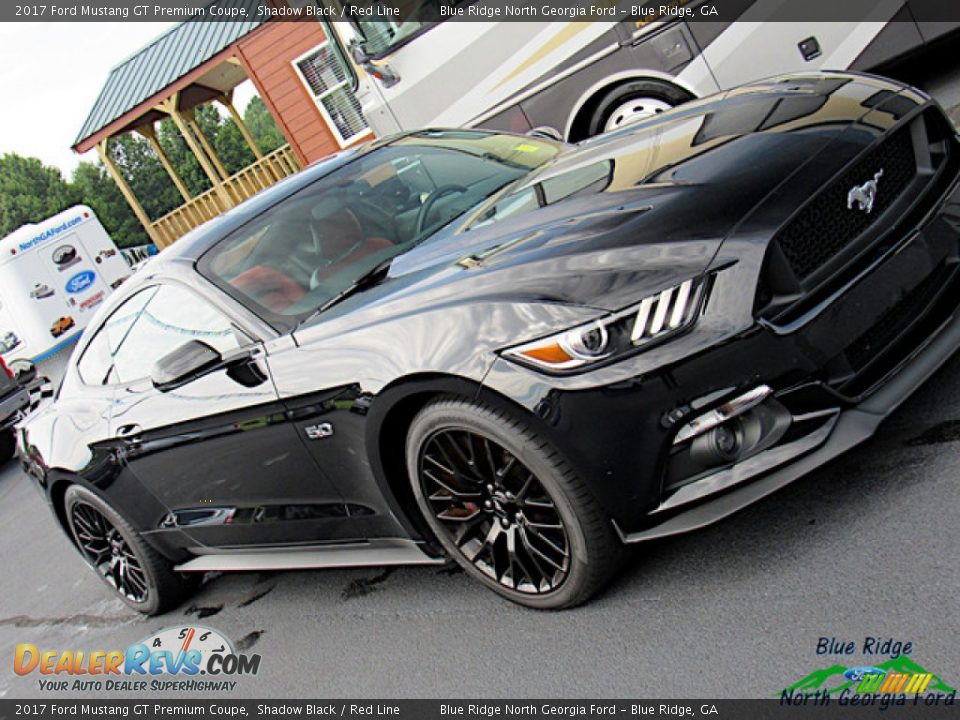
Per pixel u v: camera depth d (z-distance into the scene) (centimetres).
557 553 282
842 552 255
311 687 326
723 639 246
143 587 458
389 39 724
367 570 402
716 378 242
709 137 310
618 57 664
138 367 404
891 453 287
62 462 435
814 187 255
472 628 312
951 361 317
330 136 1641
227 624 415
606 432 247
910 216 277
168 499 406
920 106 292
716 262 243
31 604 575
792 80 351
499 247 296
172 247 406
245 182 1858
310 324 325
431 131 454
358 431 302
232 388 341
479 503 295
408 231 363
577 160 355
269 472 351
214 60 1689
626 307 243
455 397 271
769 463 248
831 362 255
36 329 1888
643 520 258
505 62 703
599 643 270
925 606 224
